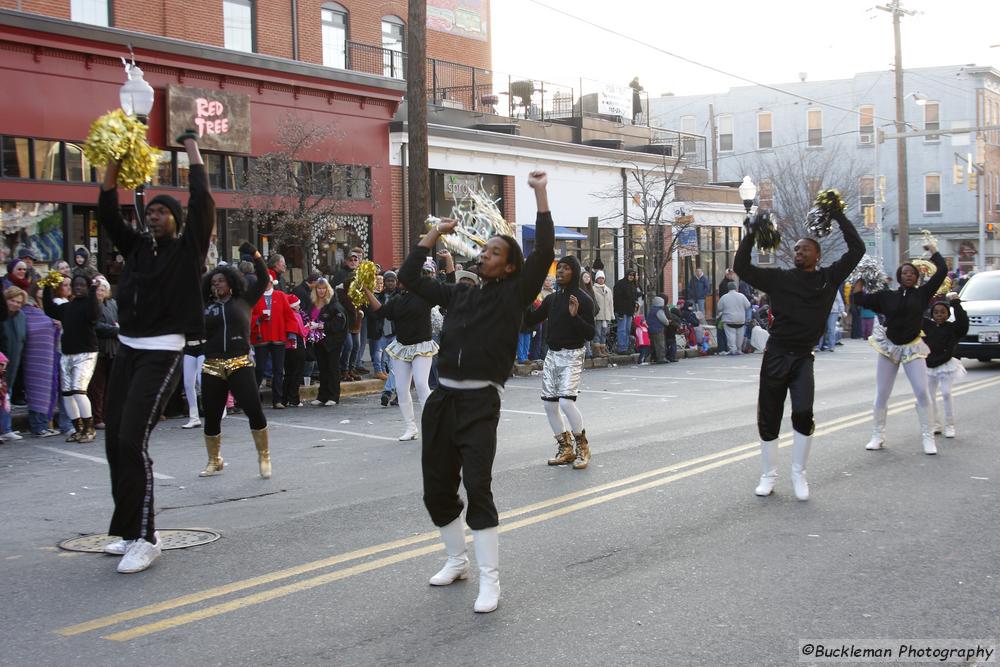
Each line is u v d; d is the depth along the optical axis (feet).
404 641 16.63
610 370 73.00
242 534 24.00
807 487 27.86
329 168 70.79
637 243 102.06
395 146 79.77
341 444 38.58
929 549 22.26
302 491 29.45
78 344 39.58
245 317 31.48
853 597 18.93
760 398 27.71
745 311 89.45
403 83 79.05
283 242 65.72
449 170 84.48
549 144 93.40
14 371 40.88
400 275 19.94
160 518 25.88
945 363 37.52
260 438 31.40
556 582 19.90
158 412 21.24
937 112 186.50
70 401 39.52
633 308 80.48
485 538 18.20
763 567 20.89
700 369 73.36
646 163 107.04
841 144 186.09
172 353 21.26
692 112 194.59
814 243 27.14
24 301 40.73
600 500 27.30
